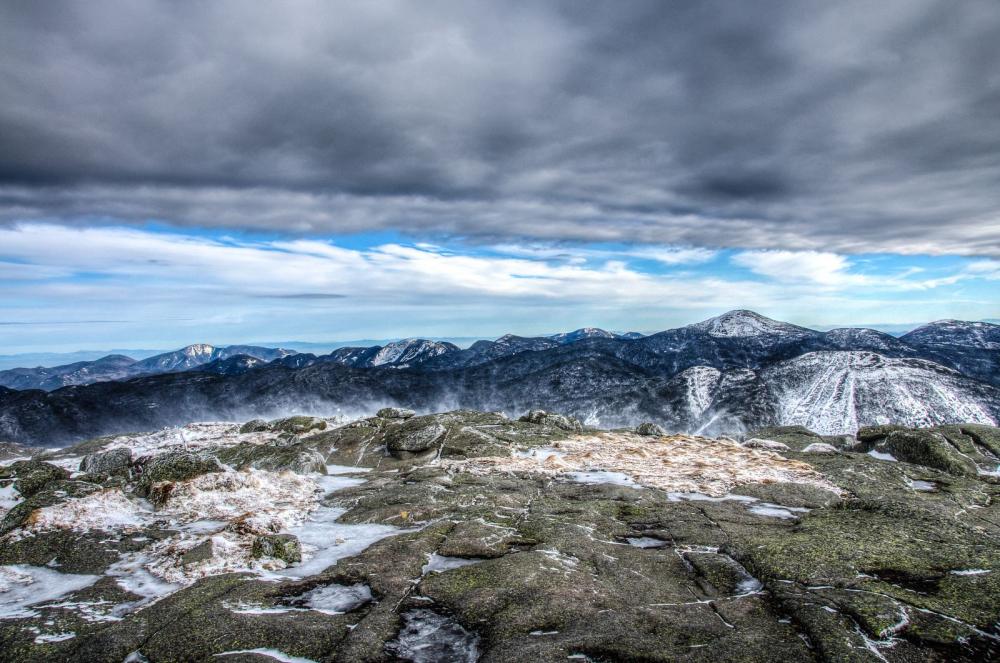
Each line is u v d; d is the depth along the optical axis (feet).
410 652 38.11
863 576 45.34
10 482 92.22
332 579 50.47
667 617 40.01
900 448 126.31
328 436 164.45
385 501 81.00
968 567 46.50
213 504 79.30
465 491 86.79
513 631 39.22
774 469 102.01
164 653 37.52
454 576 49.32
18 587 53.26
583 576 49.24
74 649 39.55
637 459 117.19
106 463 129.80
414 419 173.99
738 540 57.47
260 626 40.52
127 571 56.49
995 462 118.01
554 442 145.38
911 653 33.91
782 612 40.96
